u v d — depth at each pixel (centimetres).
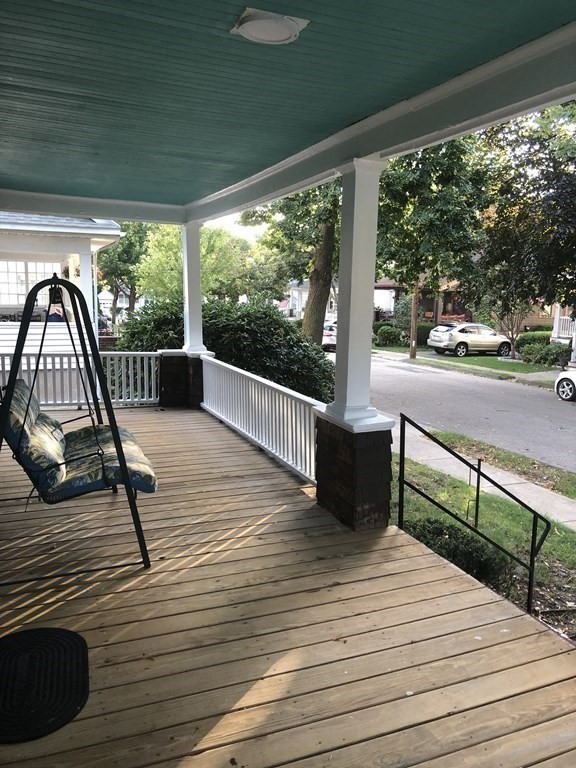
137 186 589
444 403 1155
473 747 209
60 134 403
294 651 262
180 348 892
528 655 262
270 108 342
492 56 264
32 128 390
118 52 268
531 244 1132
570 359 1700
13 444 311
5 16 233
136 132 396
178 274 1939
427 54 262
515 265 1173
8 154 458
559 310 1981
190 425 698
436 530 431
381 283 3175
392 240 1067
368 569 340
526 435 898
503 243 1177
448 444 838
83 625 280
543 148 1120
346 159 389
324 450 425
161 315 927
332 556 356
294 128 382
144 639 270
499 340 2127
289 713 224
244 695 233
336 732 215
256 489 473
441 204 976
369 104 332
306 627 281
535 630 281
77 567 338
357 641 270
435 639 272
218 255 2119
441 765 201
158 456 565
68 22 237
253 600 304
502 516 555
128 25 240
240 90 313
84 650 260
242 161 479
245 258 2580
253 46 257
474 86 284
